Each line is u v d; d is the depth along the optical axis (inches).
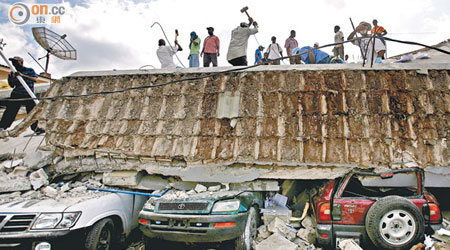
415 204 169.5
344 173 194.2
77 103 252.5
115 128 234.4
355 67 229.8
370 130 201.0
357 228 168.1
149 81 251.8
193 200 171.6
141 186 221.3
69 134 236.2
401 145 195.2
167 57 319.6
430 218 167.0
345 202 173.3
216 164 207.0
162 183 219.9
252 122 216.1
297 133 206.5
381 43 289.9
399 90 211.9
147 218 171.0
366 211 169.2
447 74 214.4
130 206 201.3
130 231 199.8
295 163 197.5
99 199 178.2
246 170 206.7
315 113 212.4
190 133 220.8
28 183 207.6
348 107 210.5
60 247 153.1
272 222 189.5
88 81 263.6
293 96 221.5
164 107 237.0
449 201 217.9
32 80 286.8
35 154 228.2
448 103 203.3
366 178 185.9
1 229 150.6
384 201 159.5
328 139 202.1
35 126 289.6
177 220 164.9
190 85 243.9
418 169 179.9
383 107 207.8
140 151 219.5
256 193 208.8
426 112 201.9
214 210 167.3
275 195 217.0
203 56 324.5
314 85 223.0
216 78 243.1
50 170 228.5
